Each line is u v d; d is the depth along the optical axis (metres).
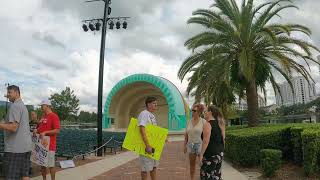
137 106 51.56
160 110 51.03
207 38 18.72
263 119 34.62
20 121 6.84
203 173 7.29
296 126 12.55
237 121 38.97
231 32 18.50
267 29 17.06
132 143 7.55
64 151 15.88
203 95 20.09
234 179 10.50
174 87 42.53
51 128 8.82
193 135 9.34
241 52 17.97
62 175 11.46
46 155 8.62
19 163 6.82
